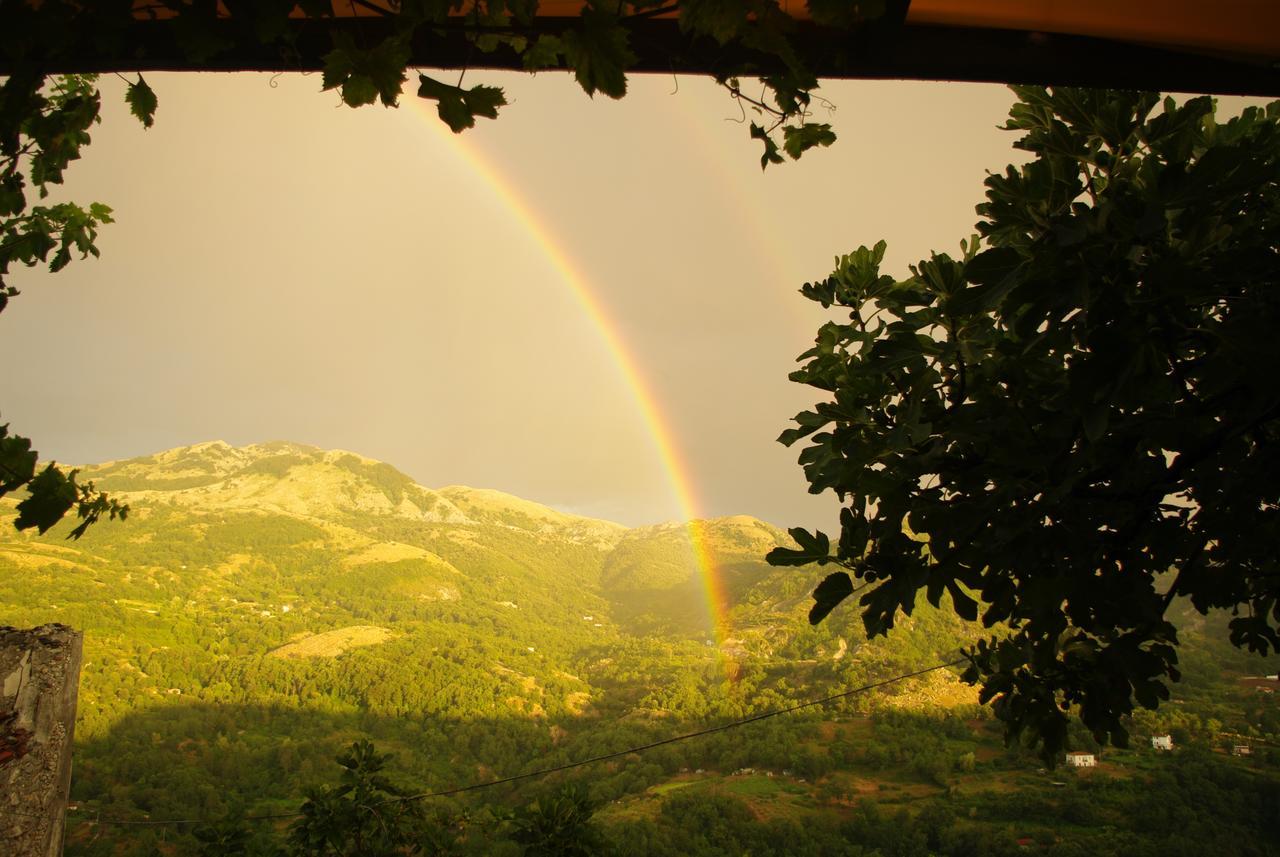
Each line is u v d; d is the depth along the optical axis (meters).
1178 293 1.88
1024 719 3.19
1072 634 3.19
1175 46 2.06
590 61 1.34
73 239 2.77
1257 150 3.10
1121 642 2.65
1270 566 2.72
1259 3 1.90
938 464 2.54
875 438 2.75
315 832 10.13
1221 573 2.65
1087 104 2.71
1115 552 2.56
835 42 1.89
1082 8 1.93
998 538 2.38
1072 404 1.93
